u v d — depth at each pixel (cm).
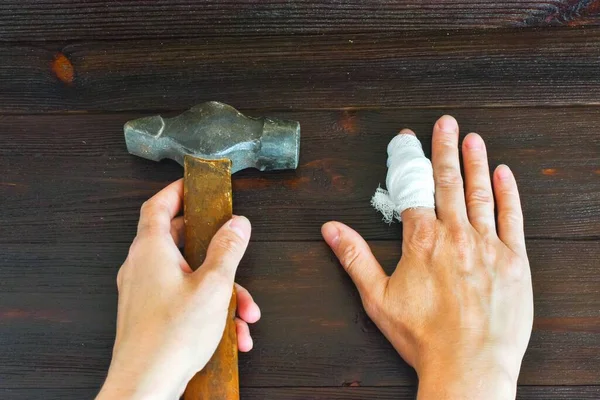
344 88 59
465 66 59
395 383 56
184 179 52
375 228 57
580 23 59
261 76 59
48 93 59
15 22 58
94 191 58
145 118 53
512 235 55
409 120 58
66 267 57
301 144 58
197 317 47
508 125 59
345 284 57
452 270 54
